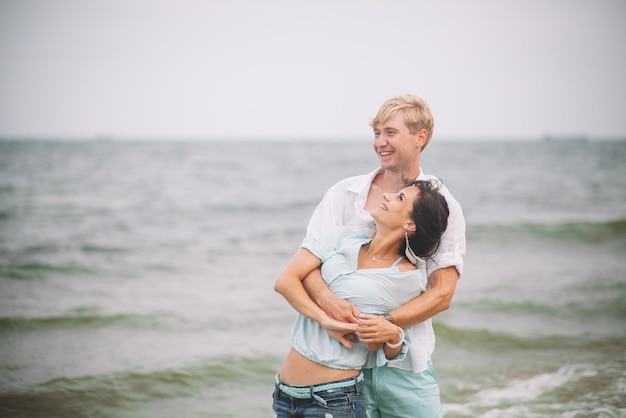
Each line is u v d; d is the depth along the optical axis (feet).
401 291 8.70
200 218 62.75
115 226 55.88
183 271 34.81
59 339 21.67
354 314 8.51
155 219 61.36
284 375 9.06
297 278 8.98
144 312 25.25
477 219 59.52
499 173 128.36
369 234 9.20
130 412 15.56
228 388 17.19
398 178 9.48
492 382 17.35
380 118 9.25
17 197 78.54
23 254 40.55
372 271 8.74
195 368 18.51
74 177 108.06
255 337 21.76
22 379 17.62
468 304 26.16
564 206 74.84
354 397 8.72
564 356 19.65
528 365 18.81
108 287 30.53
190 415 15.34
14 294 28.91
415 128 9.18
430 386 9.65
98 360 19.30
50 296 28.48
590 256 39.81
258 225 57.31
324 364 8.65
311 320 9.00
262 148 252.21
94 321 23.97
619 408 15.24
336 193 9.84
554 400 15.88
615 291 28.86
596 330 22.66
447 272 9.11
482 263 37.01
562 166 148.25
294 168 136.67
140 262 37.52
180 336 21.93
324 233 9.34
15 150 208.54
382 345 8.79
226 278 32.76
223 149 237.25
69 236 49.24
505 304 26.16
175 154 194.39
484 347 20.71
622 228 49.98
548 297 27.50
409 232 8.77
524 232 49.14
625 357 19.44
